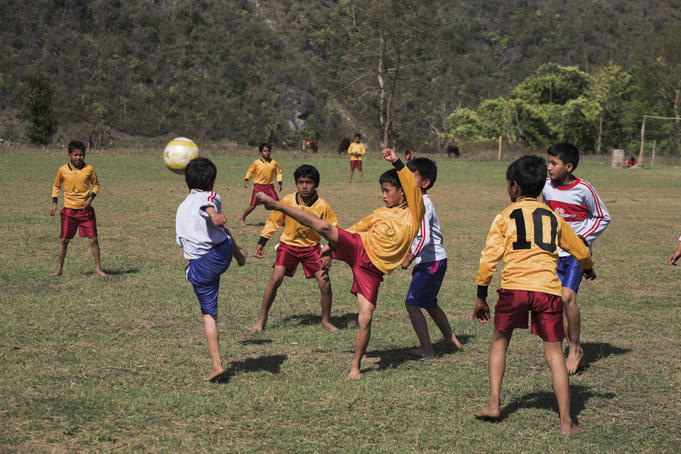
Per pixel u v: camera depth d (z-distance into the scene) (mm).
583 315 7277
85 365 5164
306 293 8000
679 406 4699
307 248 6371
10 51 81250
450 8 128125
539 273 4203
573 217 5816
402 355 5777
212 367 5223
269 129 78562
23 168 25578
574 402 4758
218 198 4957
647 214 17047
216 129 81750
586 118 68125
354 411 4438
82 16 90812
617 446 4004
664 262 10492
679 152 57281
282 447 3848
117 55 87688
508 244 4336
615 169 39312
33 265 8930
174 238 11555
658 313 7363
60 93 78312
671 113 68312
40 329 6090
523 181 4426
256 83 91188
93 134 47438
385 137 55656
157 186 20984
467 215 16062
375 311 7285
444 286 8625
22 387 4637
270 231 6945
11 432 3920
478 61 110562
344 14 101500
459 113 70000
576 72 71500
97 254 8469
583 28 131000
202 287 4918
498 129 66625
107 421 4137
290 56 97750
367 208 16625
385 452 3818
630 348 6109
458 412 4484
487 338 6320
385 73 58031
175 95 85375
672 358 5816
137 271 8805
